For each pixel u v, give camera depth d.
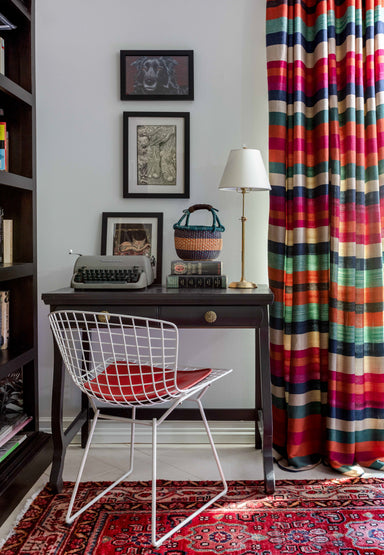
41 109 2.53
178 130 2.53
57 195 2.55
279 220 2.34
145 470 2.23
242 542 1.68
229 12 2.50
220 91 2.52
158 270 2.52
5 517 1.83
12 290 2.31
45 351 2.57
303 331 2.30
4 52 2.26
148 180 2.54
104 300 1.97
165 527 1.77
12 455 2.07
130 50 2.49
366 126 2.33
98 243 2.56
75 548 1.65
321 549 1.64
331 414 2.26
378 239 2.31
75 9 2.50
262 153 2.52
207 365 2.55
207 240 2.30
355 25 2.30
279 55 2.32
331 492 2.03
